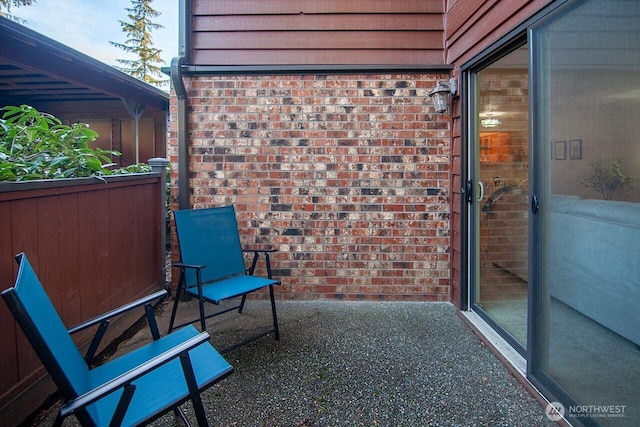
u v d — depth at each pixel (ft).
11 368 5.50
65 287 6.95
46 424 5.83
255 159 11.00
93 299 7.84
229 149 10.99
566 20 5.57
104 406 4.42
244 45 10.96
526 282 7.73
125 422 4.04
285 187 11.03
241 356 7.98
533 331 6.58
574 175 5.49
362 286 11.16
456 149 10.47
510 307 8.32
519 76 7.75
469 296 10.19
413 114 10.91
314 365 7.62
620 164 4.68
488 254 9.35
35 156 7.67
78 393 3.83
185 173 10.84
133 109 21.86
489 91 9.11
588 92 5.15
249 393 6.69
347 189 11.02
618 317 4.82
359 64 10.89
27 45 12.94
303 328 9.36
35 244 6.16
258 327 9.43
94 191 7.94
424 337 8.86
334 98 10.91
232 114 10.94
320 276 11.16
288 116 10.94
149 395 4.53
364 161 10.97
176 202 11.15
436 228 11.06
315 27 10.98
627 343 4.68
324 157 10.98
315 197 11.04
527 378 6.79
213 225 9.50
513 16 7.24
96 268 7.98
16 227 5.74
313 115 10.93
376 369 7.47
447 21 10.79
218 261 9.38
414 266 11.12
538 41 6.25
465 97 10.00
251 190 11.05
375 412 6.19
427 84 10.88
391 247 11.10
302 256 11.14
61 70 14.75
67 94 22.52
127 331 9.19
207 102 10.94
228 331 9.21
